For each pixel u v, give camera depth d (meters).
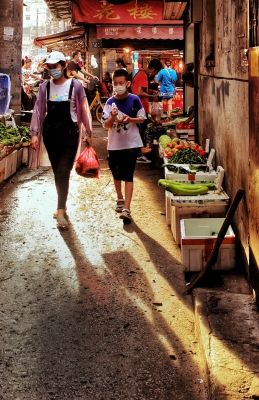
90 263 4.87
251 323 3.47
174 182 5.44
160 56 20.08
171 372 3.19
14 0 10.14
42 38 21.41
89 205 6.75
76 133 5.87
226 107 5.32
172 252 5.15
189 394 2.98
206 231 4.97
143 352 3.41
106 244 5.35
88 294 4.25
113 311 3.97
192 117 9.24
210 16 6.53
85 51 21.08
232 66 4.92
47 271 4.69
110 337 3.60
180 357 3.35
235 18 4.71
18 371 3.20
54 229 5.78
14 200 6.93
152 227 5.89
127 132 5.97
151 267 4.79
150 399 2.93
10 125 9.34
